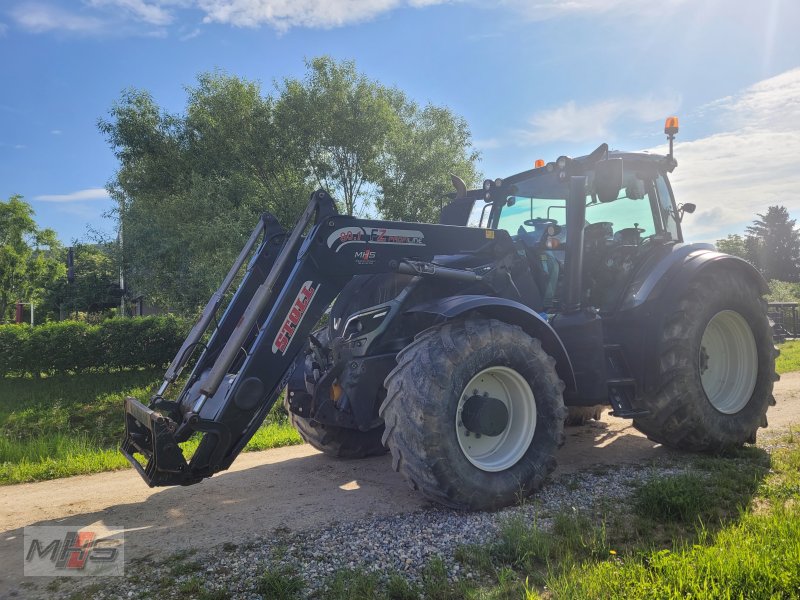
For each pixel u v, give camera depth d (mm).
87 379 14266
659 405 4680
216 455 3598
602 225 5109
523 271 4695
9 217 42688
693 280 4766
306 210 4008
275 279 3877
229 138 16500
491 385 3988
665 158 5520
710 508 3410
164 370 15188
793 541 2684
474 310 3869
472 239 4520
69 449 6438
